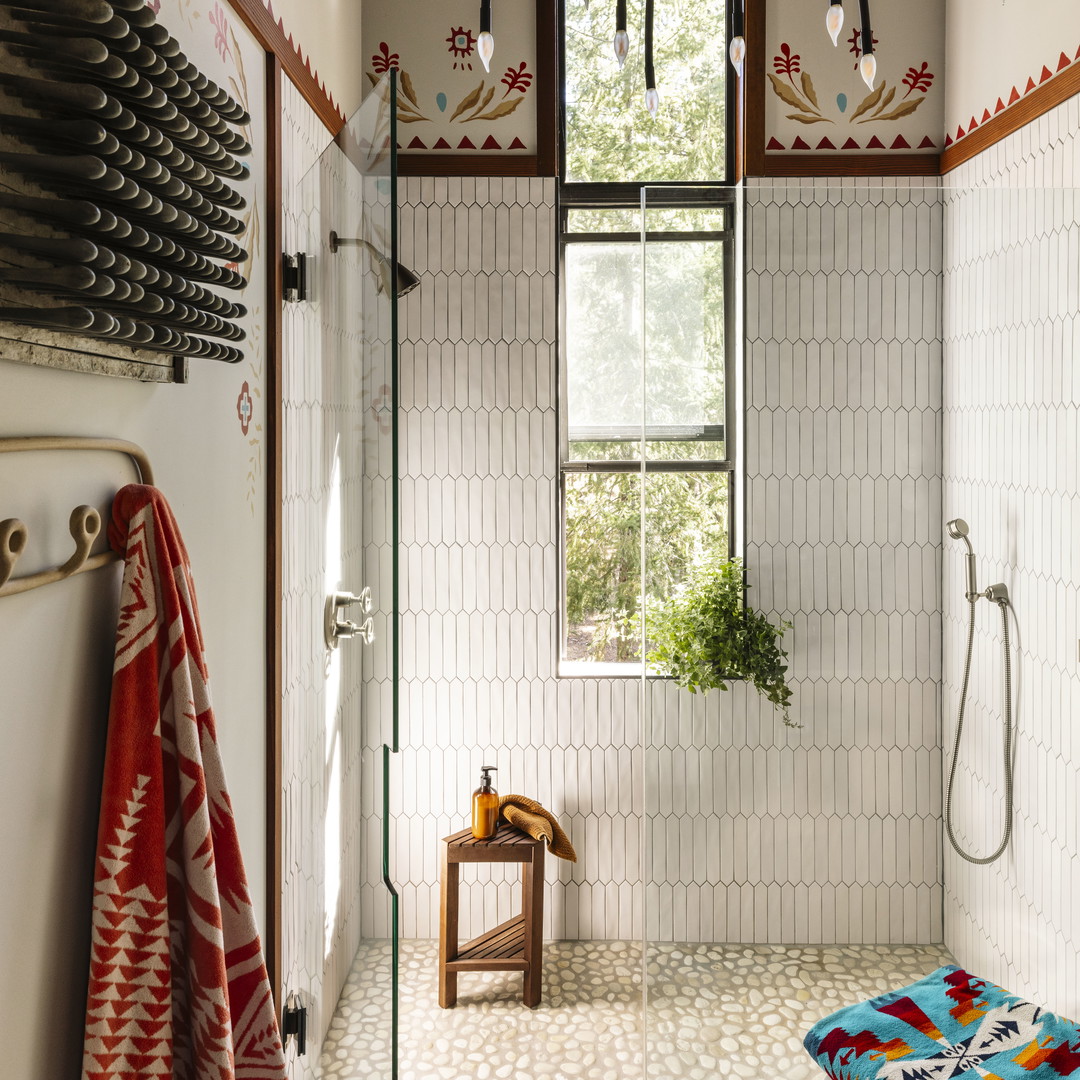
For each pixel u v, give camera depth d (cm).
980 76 222
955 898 166
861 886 167
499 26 246
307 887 158
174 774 87
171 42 77
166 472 109
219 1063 85
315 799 152
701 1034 168
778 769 168
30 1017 77
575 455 261
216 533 127
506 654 255
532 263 250
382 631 127
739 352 165
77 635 84
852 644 166
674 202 165
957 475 164
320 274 150
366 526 129
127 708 82
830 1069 161
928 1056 159
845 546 165
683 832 169
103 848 80
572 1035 212
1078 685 164
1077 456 163
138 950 82
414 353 250
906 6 244
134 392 99
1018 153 203
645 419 167
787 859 168
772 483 166
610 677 256
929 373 163
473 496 253
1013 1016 161
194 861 85
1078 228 161
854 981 166
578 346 260
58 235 70
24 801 76
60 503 81
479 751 256
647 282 166
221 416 128
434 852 257
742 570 167
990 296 162
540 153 248
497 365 251
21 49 65
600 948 254
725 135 254
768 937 168
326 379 147
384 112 120
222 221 92
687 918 170
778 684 167
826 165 245
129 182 70
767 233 163
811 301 163
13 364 74
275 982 153
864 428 164
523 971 229
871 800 167
